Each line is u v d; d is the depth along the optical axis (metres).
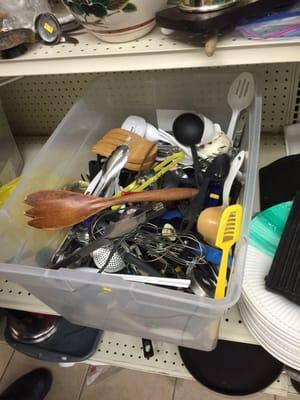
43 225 0.66
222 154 0.72
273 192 0.76
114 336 0.97
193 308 0.52
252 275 0.59
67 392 1.24
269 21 0.48
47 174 0.77
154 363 0.94
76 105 0.83
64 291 0.62
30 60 0.58
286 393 0.91
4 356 1.34
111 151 0.77
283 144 0.89
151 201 0.66
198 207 0.64
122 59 0.54
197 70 0.80
